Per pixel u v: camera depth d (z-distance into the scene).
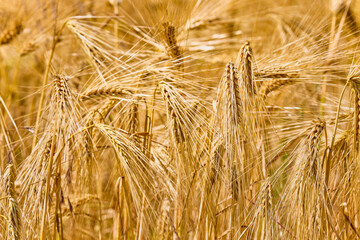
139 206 1.60
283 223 1.64
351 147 1.63
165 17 1.76
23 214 1.60
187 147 1.59
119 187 1.64
